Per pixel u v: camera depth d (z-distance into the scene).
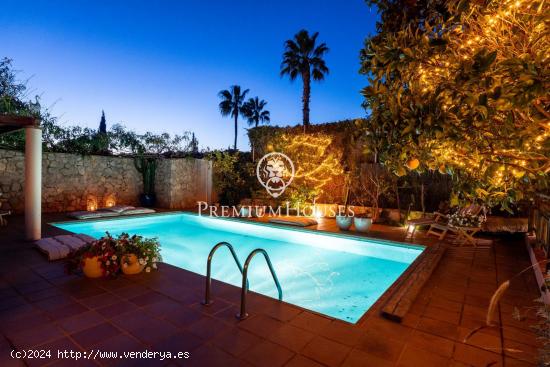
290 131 12.12
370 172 9.77
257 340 2.63
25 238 5.88
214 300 3.45
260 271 6.10
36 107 9.98
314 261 6.67
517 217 7.29
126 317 3.02
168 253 7.32
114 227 9.15
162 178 12.16
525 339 2.71
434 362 2.37
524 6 1.37
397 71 1.66
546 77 1.04
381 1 2.12
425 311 3.27
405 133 1.47
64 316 3.02
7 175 8.95
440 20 1.74
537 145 1.34
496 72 1.16
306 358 2.39
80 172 10.59
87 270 4.07
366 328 2.88
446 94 1.34
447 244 6.52
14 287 3.75
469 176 1.86
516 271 4.73
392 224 8.80
